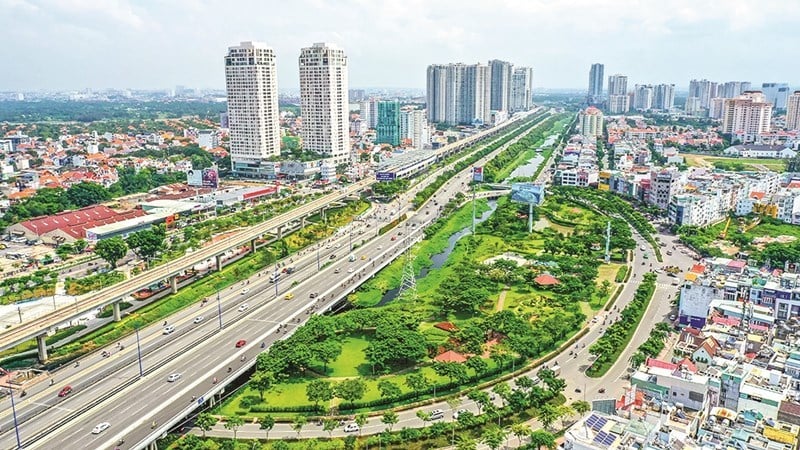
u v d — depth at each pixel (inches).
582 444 7534.5
